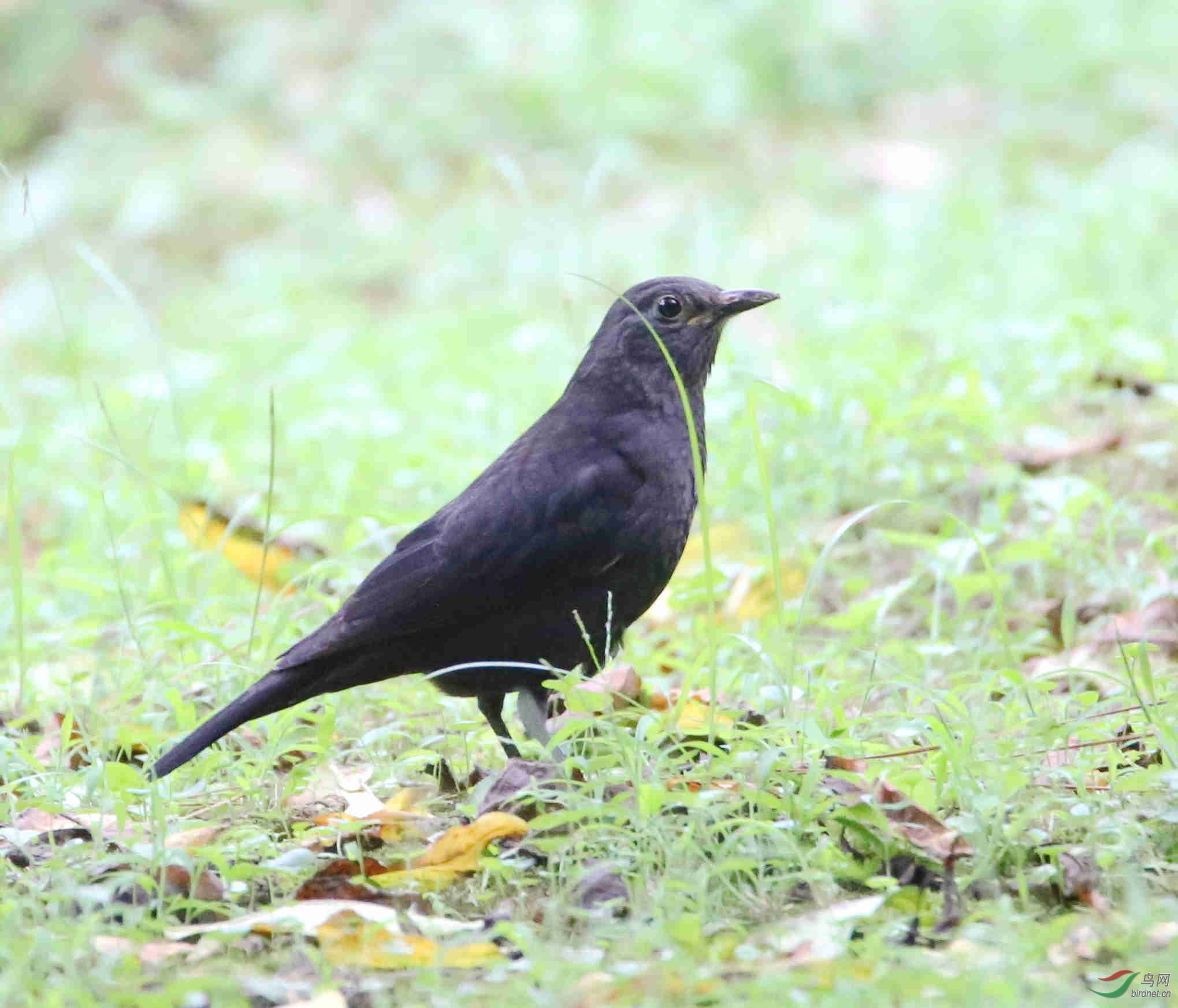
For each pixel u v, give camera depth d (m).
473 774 7.96
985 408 12.35
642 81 25.97
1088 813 6.63
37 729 9.52
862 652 9.39
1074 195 20.95
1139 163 22.38
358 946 6.08
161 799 7.04
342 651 7.87
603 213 23.03
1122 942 5.56
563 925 6.25
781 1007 5.23
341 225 23.27
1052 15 27.83
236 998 5.67
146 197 23.86
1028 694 7.97
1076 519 10.35
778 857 6.47
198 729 7.70
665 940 5.80
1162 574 9.96
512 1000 5.48
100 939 5.97
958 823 6.51
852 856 6.66
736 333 16.16
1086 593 10.20
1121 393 12.92
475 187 23.89
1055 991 5.27
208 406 16.14
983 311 16.30
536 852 6.83
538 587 8.08
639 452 8.32
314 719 8.27
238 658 9.44
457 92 25.67
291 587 10.91
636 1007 5.39
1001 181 22.59
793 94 26.31
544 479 8.13
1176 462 11.67
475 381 15.86
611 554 8.19
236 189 24.09
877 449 12.25
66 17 27.14
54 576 11.80
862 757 7.22
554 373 15.81
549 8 27.77
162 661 9.94
